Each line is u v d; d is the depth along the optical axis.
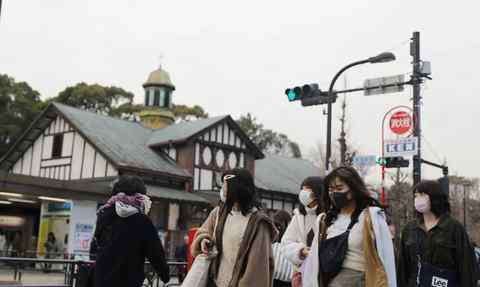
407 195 19.08
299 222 4.56
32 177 18.06
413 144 12.13
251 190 4.01
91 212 19.28
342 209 3.66
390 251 3.39
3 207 21.94
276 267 5.09
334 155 28.09
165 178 25.45
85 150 25.02
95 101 43.97
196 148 27.11
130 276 4.24
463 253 4.21
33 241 22.02
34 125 26.56
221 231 3.96
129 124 30.28
